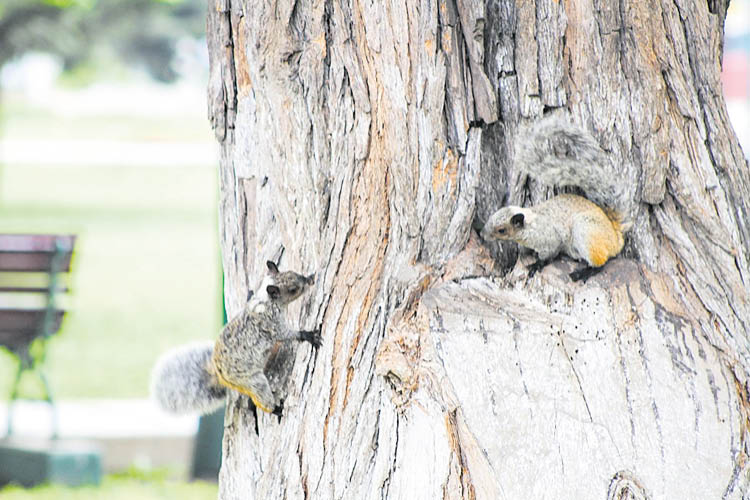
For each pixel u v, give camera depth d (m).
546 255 9.27
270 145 9.81
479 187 9.54
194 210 53.06
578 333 8.67
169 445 18.73
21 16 51.22
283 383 9.91
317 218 9.70
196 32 66.81
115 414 19.83
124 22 59.41
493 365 8.52
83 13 54.34
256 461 9.99
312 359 9.65
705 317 9.01
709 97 9.72
